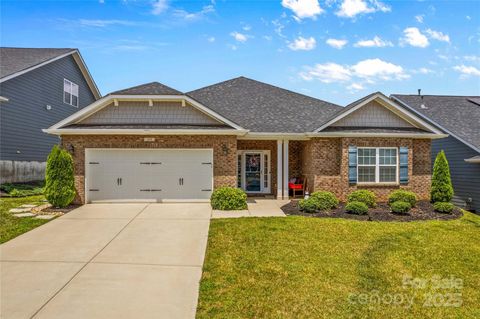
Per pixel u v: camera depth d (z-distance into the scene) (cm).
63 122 1402
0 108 1792
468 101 2289
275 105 1892
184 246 873
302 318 538
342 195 1499
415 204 1388
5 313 536
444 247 900
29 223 1076
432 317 557
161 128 1409
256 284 655
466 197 1806
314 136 1517
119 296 602
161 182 1438
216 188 1447
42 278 670
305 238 940
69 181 1309
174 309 560
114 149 1422
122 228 1038
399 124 1592
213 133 1422
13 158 1883
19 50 2262
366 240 937
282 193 1634
